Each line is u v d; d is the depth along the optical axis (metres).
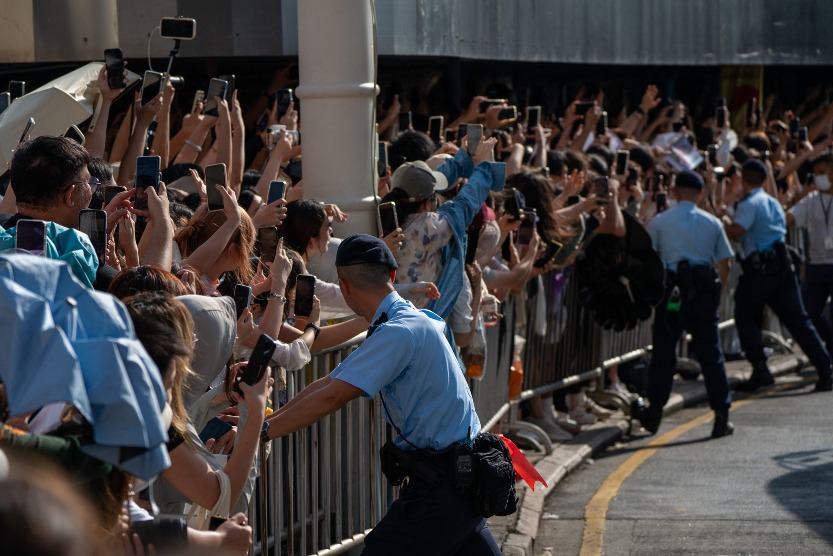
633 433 11.97
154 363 3.20
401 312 5.25
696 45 15.81
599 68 18.34
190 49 11.11
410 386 5.16
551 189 9.23
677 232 11.46
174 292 4.25
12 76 12.60
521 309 10.08
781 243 13.75
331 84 7.41
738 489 9.51
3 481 1.85
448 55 11.91
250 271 5.75
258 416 4.12
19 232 4.13
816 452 10.85
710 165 13.80
